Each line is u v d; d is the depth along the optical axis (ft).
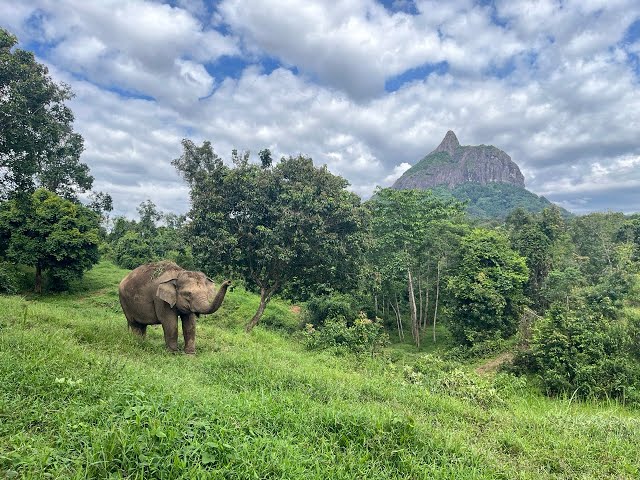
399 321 112.47
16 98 55.57
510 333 83.41
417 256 109.09
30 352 18.61
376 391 25.46
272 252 53.42
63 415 12.94
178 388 16.90
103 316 46.68
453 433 18.17
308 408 18.30
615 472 16.40
